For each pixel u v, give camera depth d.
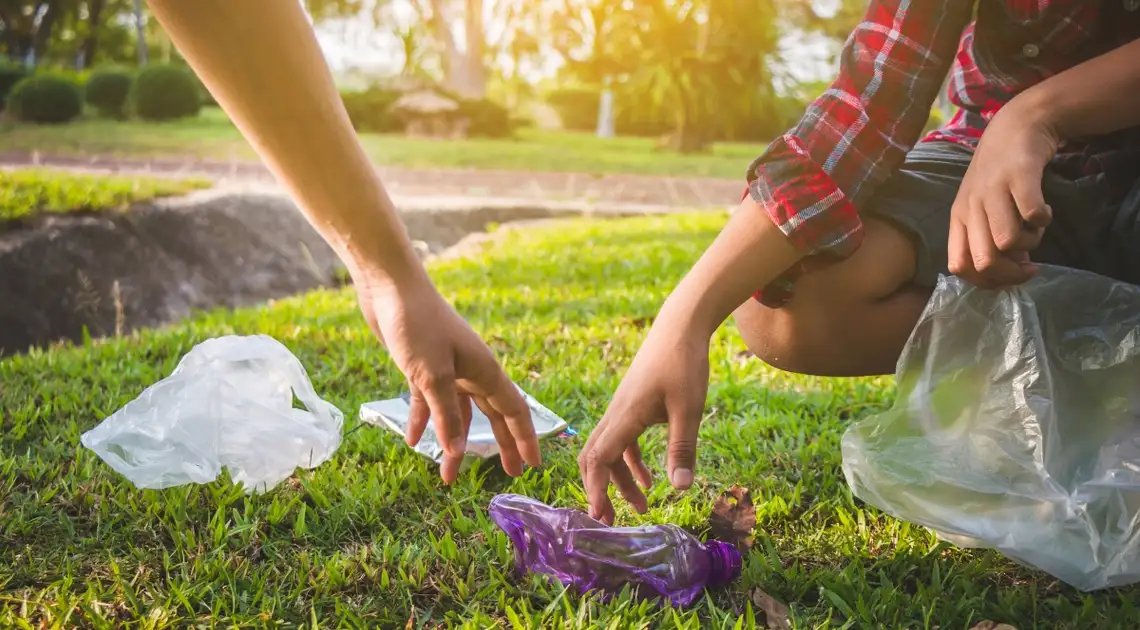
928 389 1.45
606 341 2.97
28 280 5.26
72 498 1.73
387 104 19.03
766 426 2.12
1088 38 1.46
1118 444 1.33
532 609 1.39
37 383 2.46
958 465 1.39
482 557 1.54
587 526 1.47
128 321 5.63
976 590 1.42
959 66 1.70
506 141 18.17
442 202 8.42
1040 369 1.36
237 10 0.97
